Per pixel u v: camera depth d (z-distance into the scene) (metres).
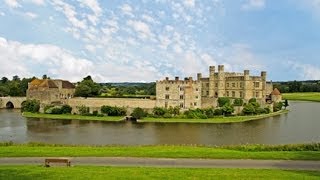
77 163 57.16
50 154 63.09
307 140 106.81
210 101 185.25
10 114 187.00
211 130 130.12
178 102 175.50
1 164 56.12
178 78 182.62
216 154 63.25
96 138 111.19
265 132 124.81
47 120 160.50
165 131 127.81
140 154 63.16
